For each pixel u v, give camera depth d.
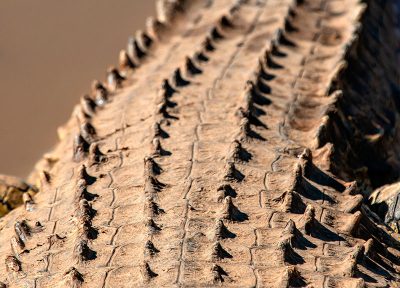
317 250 16.52
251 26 26.50
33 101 30.61
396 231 19.94
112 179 19.06
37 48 33.84
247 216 17.22
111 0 37.31
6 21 35.47
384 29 29.55
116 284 15.20
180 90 22.61
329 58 24.91
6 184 21.77
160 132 20.38
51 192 19.78
